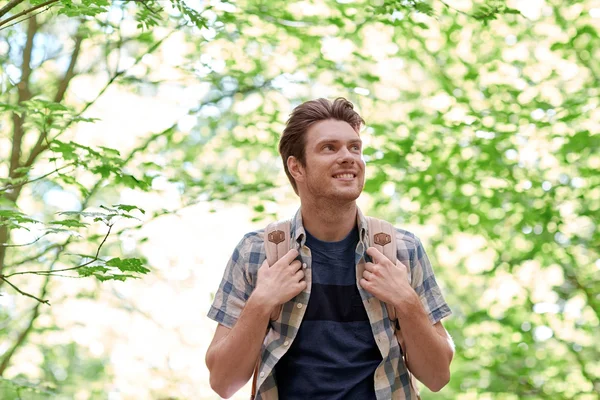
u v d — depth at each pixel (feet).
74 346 35.55
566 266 27.68
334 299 8.04
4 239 22.74
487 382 28.48
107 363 35.24
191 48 26.13
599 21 25.84
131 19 25.12
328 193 7.90
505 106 24.76
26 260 24.61
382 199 25.53
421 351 7.89
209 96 26.86
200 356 34.40
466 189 25.25
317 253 8.15
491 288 28.89
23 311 29.63
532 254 26.25
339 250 8.18
